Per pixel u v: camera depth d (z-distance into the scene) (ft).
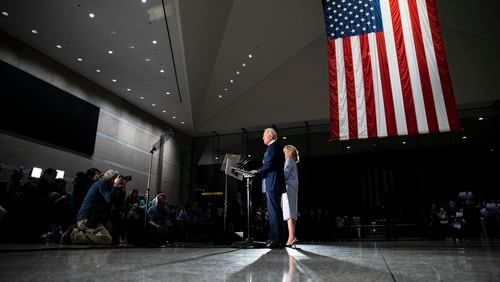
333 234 36.27
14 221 14.08
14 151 24.53
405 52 22.82
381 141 41.47
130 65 30.01
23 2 21.75
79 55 28.30
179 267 3.98
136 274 3.27
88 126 31.60
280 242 10.54
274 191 10.87
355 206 40.42
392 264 4.36
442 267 3.92
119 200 13.76
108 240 13.12
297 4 34.17
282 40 38.70
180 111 40.86
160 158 42.88
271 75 44.75
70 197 16.70
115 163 34.78
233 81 41.09
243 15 30.99
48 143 27.40
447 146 38.99
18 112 24.91
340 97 23.45
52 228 18.20
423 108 21.56
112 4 22.31
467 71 37.04
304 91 42.65
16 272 3.38
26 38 25.68
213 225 27.48
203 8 25.46
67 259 5.13
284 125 43.98
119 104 36.55
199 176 48.67
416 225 37.63
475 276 3.08
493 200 33.14
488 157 37.35
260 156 46.01
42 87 27.17
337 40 24.57
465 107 37.99
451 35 38.65
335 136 22.90
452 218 31.53
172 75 31.65
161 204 18.84
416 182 39.11
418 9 23.38
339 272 3.48
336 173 42.11
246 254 6.75
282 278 3.02
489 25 34.60
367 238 38.37
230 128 45.62
